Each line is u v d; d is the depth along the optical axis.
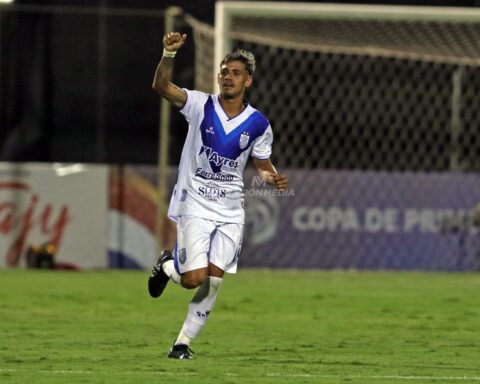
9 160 66.56
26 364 26.75
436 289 49.06
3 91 66.56
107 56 67.19
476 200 56.88
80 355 28.59
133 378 24.30
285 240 56.78
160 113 67.00
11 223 56.41
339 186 56.75
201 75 58.66
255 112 27.45
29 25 66.81
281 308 41.75
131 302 43.19
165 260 28.17
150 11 67.06
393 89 64.88
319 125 65.50
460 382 24.50
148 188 56.88
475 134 64.00
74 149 66.94
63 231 56.72
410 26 56.16
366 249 56.94
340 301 44.25
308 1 67.31
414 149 65.19
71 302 42.91
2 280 50.75
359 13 53.00
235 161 27.30
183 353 27.91
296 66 66.00
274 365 27.08
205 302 27.67
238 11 52.47
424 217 56.94
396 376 25.36
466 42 56.59
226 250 27.38
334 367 26.91
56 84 66.94
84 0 67.44
